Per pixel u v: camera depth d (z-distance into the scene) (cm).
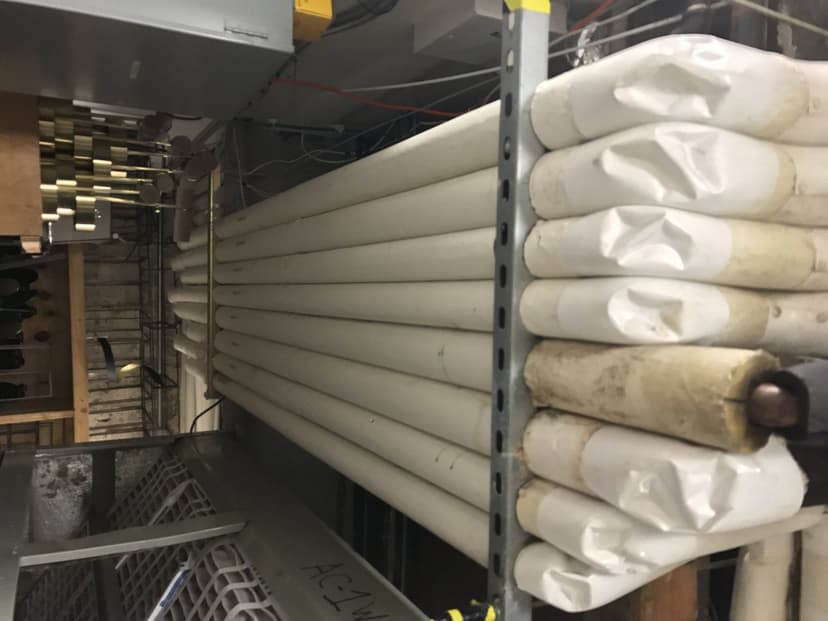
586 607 58
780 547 70
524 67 65
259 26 94
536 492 64
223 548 119
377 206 98
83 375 271
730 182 52
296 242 131
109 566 155
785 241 58
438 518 85
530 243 65
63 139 142
